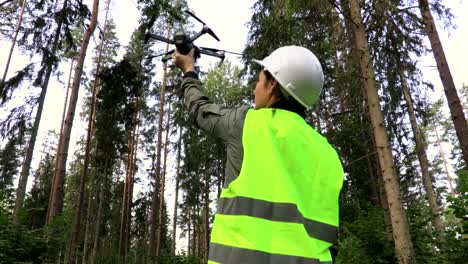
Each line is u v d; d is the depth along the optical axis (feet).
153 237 81.76
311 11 29.68
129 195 108.37
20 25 62.13
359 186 55.42
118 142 73.15
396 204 24.22
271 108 5.17
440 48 33.88
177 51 6.19
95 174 99.66
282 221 4.17
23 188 53.26
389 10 27.76
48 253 30.27
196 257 71.51
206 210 107.45
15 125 53.16
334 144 43.14
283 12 30.48
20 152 74.95
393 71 33.83
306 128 4.97
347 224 27.73
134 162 111.86
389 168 24.85
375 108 26.11
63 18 47.21
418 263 24.64
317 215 4.46
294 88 5.25
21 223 31.63
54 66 52.80
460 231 23.67
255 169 4.48
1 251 26.32
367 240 25.90
